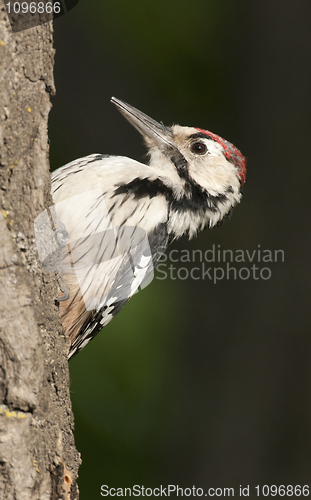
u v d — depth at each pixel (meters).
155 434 11.34
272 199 12.16
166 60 12.81
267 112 12.41
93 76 12.93
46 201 5.20
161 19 12.73
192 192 8.14
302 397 11.36
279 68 12.38
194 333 12.07
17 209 4.77
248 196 12.39
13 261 4.62
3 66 4.59
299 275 11.69
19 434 4.52
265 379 11.64
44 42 5.09
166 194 7.84
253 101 12.57
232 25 12.80
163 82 12.88
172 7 12.74
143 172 7.62
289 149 12.14
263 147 12.40
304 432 11.26
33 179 5.05
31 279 4.84
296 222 11.88
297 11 12.27
